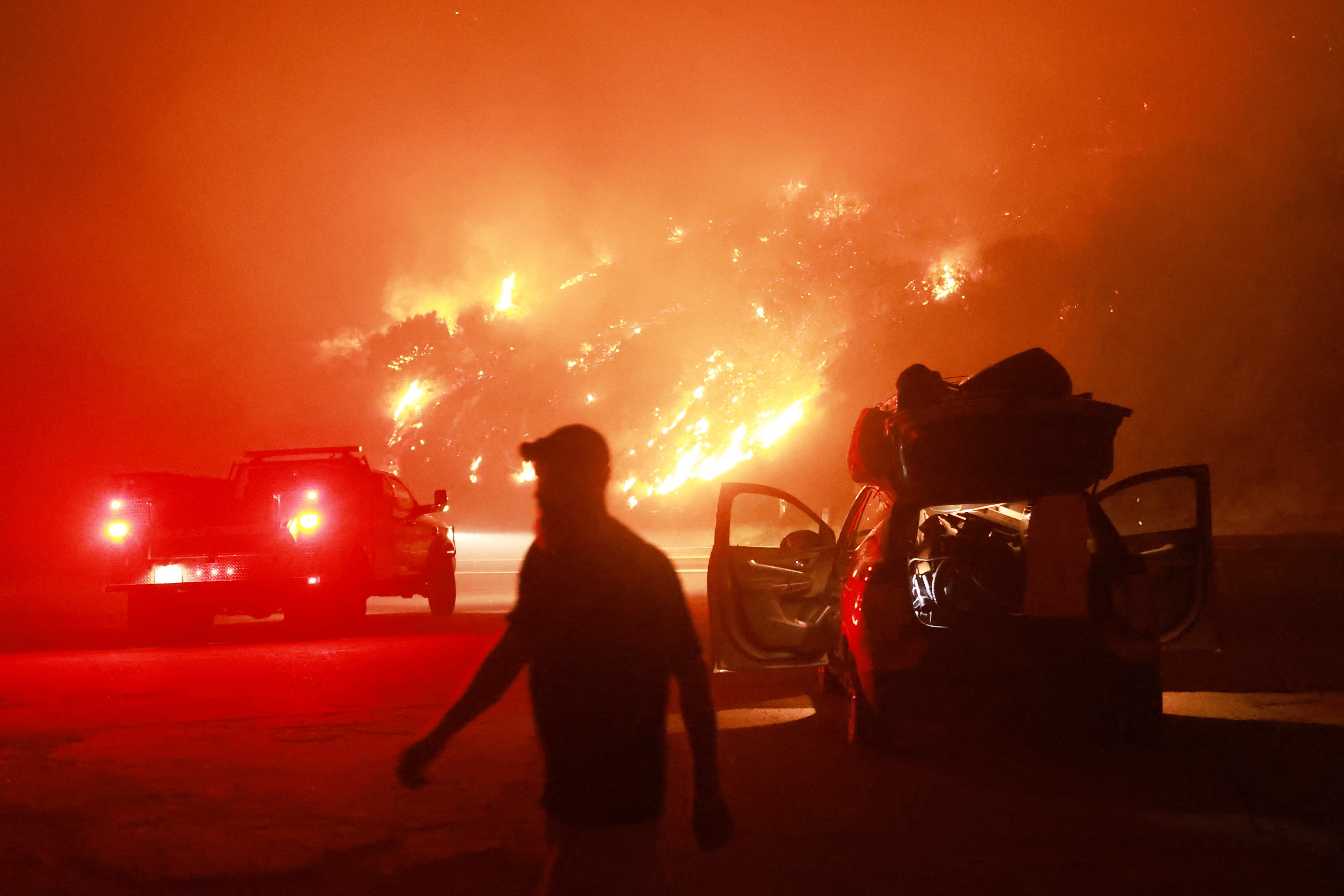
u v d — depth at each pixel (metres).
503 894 4.70
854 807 5.95
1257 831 5.45
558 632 3.10
